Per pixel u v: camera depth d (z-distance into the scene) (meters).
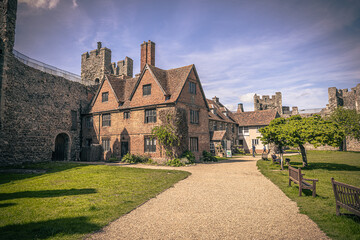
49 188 9.54
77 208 6.70
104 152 24.77
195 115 23.12
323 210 6.38
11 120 18.45
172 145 19.17
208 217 6.02
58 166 17.39
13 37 18.83
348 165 16.67
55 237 4.75
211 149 29.95
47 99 22.34
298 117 17.03
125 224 5.53
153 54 24.31
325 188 9.11
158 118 20.55
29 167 16.97
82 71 36.00
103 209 6.61
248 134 40.44
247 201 7.54
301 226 5.31
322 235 4.80
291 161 20.00
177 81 21.62
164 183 10.41
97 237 4.79
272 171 14.10
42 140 21.50
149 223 5.60
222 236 4.82
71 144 25.27
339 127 13.71
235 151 37.00
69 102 25.28
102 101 26.09
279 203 7.26
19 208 6.73
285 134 14.02
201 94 24.53
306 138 13.71
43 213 6.28
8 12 18.34
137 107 21.97
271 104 52.53
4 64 17.84
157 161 19.84
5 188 9.60
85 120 27.17
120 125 23.56
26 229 5.20
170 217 6.03
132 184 10.20
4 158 17.80
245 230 5.13
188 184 10.40
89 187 9.63
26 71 20.09
